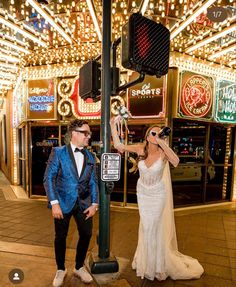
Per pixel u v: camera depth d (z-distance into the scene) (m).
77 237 4.03
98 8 4.16
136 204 5.80
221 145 6.69
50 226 4.52
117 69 2.70
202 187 6.24
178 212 5.54
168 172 3.08
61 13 4.20
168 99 5.28
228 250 3.71
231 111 6.16
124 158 5.80
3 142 11.52
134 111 5.41
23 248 3.55
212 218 5.25
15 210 5.55
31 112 6.30
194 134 5.97
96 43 5.51
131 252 3.56
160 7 4.10
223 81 5.94
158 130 2.81
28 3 3.83
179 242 3.97
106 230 2.83
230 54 5.56
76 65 5.90
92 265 2.77
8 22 4.25
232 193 6.69
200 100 5.55
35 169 6.78
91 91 2.76
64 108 6.04
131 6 4.24
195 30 4.80
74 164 2.60
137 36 2.08
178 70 5.20
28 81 6.26
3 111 11.16
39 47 5.72
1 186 8.42
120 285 2.67
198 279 2.92
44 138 6.68
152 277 2.82
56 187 2.60
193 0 3.83
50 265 3.07
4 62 6.38
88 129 2.64
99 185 2.78
